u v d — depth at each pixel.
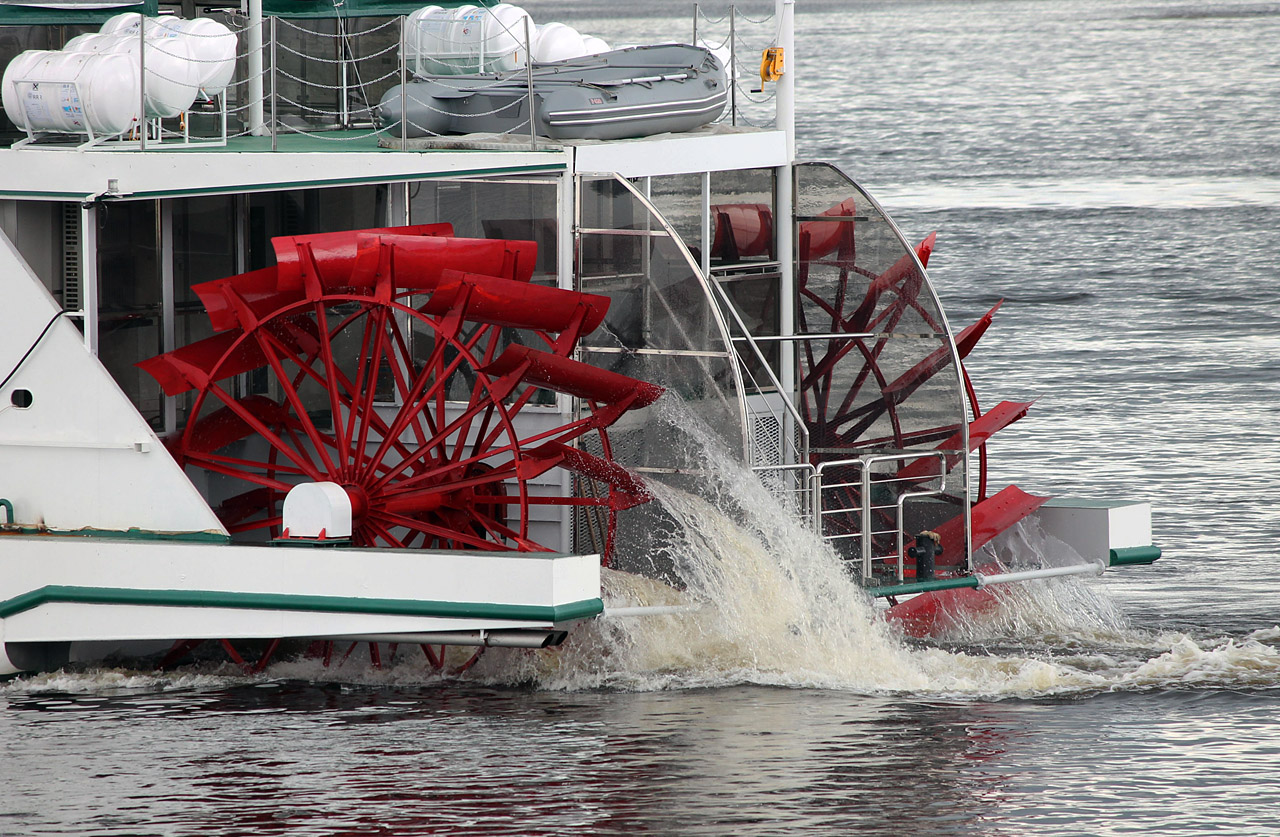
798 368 61.53
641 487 53.41
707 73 63.03
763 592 54.06
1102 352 124.31
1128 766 44.44
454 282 54.25
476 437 58.28
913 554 57.12
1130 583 66.06
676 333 54.34
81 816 40.66
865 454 59.66
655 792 42.25
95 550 52.03
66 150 54.00
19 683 53.28
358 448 56.16
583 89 58.94
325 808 41.12
